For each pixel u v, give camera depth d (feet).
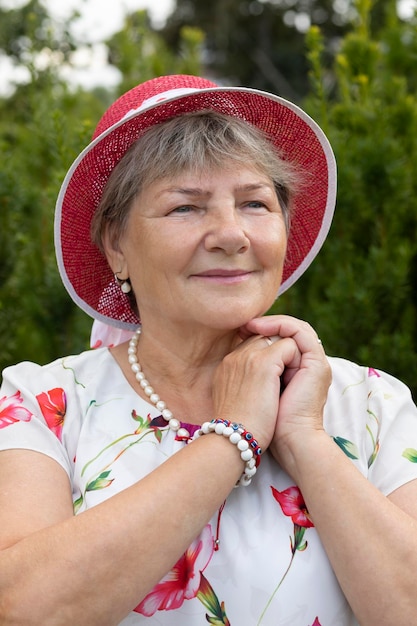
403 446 5.90
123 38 12.17
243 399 5.71
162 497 5.08
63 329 10.40
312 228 7.24
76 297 6.95
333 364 6.63
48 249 10.44
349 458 5.84
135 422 6.07
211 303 5.80
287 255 7.41
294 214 7.18
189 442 5.94
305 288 10.01
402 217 9.56
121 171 6.08
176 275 5.83
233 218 5.75
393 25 12.49
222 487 5.28
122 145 6.09
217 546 5.49
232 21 55.11
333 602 5.45
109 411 6.12
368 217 9.54
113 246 6.48
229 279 5.82
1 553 5.02
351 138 9.94
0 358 9.82
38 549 4.93
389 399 6.20
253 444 5.45
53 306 10.18
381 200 9.41
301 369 5.87
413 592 5.09
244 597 5.38
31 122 13.35
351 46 10.71
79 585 4.83
